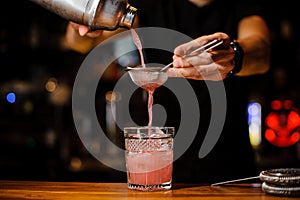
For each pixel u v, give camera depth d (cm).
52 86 423
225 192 182
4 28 427
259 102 441
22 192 185
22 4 423
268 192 176
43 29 428
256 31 260
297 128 432
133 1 272
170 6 269
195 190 186
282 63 441
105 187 193
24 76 426
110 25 201
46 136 418
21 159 414
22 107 421
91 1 196
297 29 439
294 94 441
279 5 440
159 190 185
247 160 269
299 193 172
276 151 432
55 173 409
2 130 416
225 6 267
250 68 242
